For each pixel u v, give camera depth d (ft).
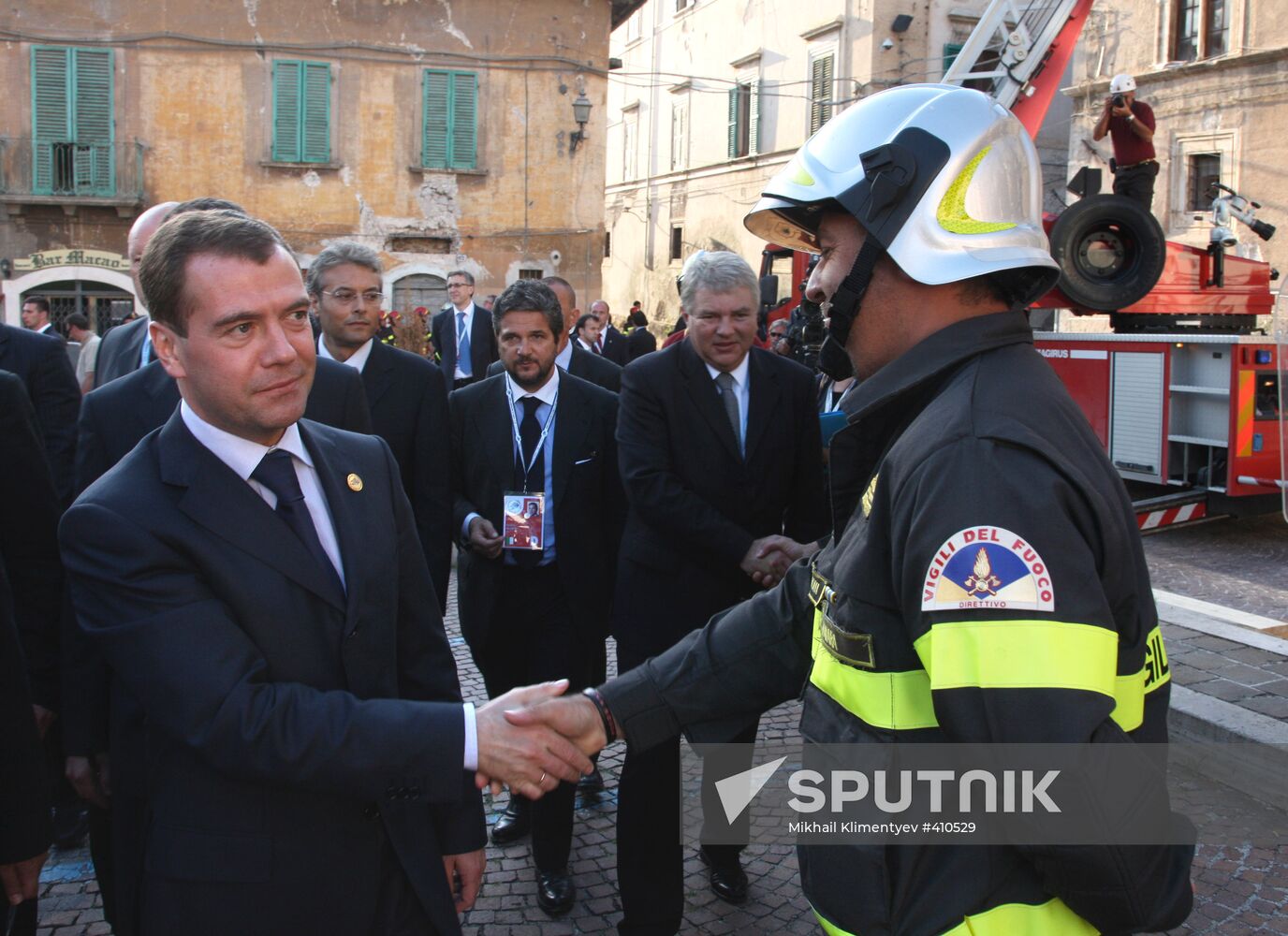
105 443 8.70
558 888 10.36
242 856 5.36
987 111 4.90
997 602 3.92
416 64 61.87
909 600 4.21
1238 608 20.35
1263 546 26.63
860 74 73.46
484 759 5.50
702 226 93.71
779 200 5.13
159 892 5.40
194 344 5.38
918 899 4.30
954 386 4.48
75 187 59.72
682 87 94.94
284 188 61.46
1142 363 27.66
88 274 60.95
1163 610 19.26
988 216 4.72
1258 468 25.79
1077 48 63.10
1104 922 4.02
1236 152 55.16
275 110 60.75
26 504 8.61
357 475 6.18
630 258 107.45
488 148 63.31
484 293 63.98
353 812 5.67
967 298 4.79
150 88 59.82
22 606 8.69
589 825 12.25
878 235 4.74
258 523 5.54
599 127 64.44
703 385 10.12
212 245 5.32
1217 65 55.16
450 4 61.93
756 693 6.00
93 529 5.31
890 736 4.41
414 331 49.73
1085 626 3.89
